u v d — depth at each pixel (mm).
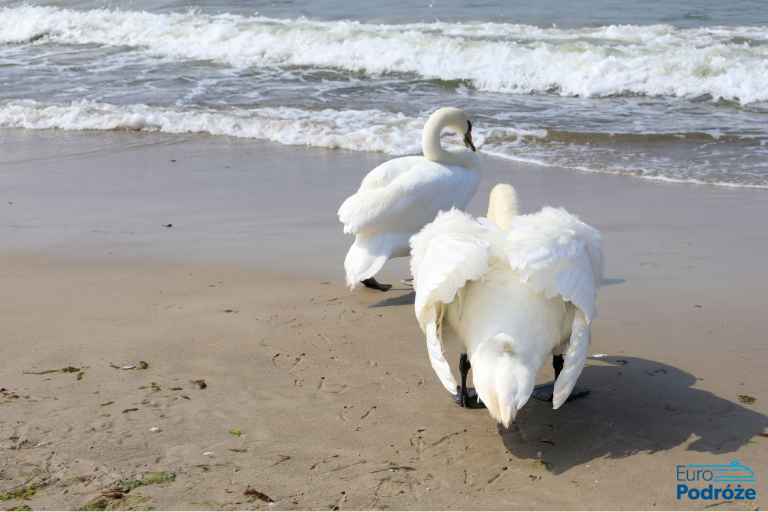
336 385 5500
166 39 21250
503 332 4379
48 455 4559
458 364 5965
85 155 13125
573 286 4438
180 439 4758
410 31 20562
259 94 16609
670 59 16984
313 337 6305
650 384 5539
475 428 4965
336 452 4672
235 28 21344
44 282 7621
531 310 4469
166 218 9852
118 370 5652
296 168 12211
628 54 17953
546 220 4727
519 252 4457
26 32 22344
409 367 5789
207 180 11617
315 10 25234
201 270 7980
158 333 6336
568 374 4367
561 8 24359
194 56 19984
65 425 4879
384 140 13445
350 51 18969
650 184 11055
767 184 10891
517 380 4125
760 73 16203
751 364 5777
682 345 6148
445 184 7594
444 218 4992
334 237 9023
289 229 9352
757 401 5250
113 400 5207
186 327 6461
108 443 4691
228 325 6516
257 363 5816
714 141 13117
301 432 4883
